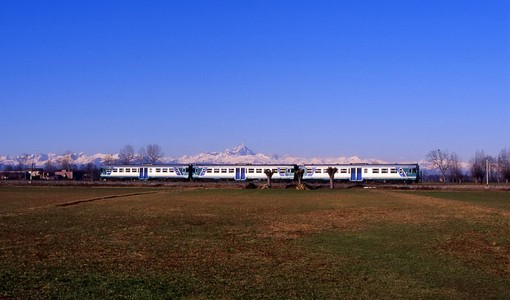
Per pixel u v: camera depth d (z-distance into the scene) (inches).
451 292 660.7
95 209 1850.4
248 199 2412.6
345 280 720.3
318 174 4333.2
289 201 2277.3
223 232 1218.0
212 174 4586.6
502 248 984.9
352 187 3597.4
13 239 1080.8
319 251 953.5
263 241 1073.5
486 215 1599.4
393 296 639.1
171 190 3228.3
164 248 976.3
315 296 634.2
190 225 1359.5
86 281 690.2
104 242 1046.4
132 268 784.3
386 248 986.7
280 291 655.1
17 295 614.2
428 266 819.4
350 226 1338.6
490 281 721.0
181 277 725.9
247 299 614.2
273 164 4485.7
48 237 1115.3
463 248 985.5
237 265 818.8
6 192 3036.4
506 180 5964.6
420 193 2908.5
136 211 1772.9
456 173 6368.1
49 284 668.7
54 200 2337.6
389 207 1930.4
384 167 4274.1
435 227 1305.4
